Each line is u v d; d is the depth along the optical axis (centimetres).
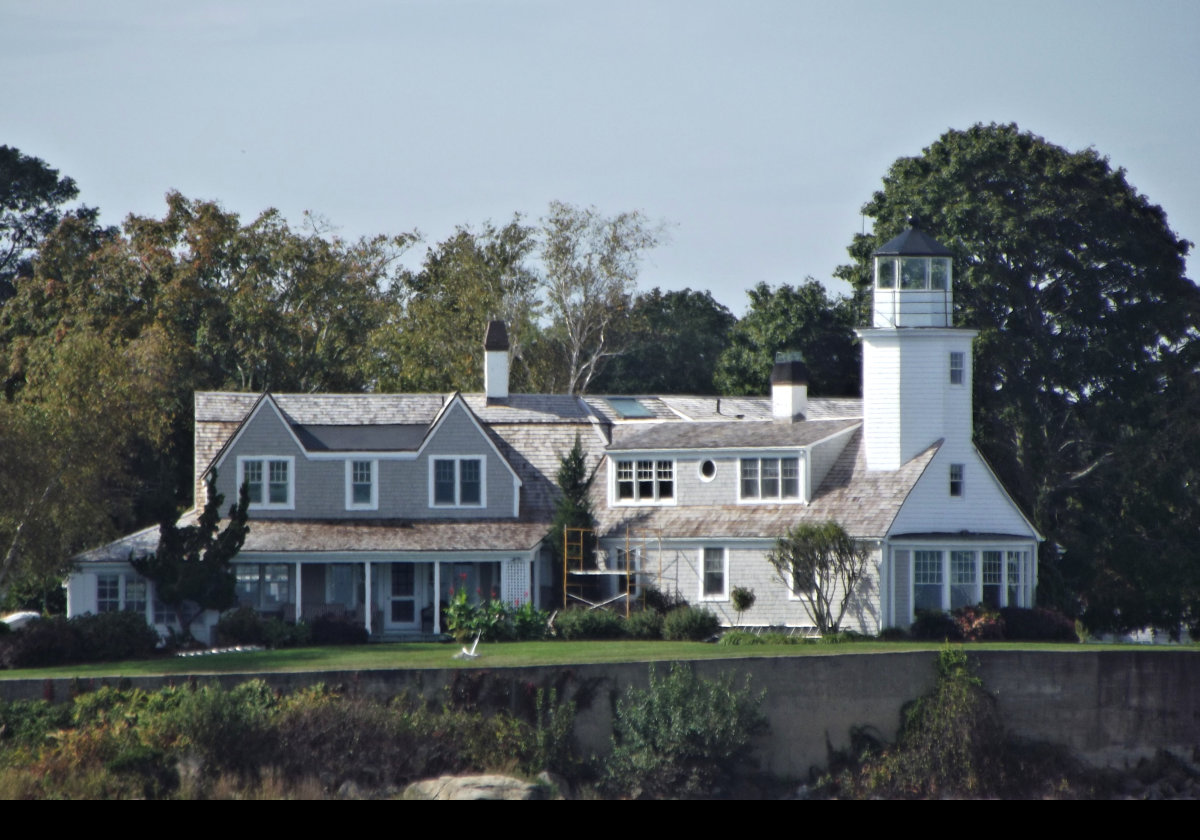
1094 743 18675
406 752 16238
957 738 18000
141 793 15150
